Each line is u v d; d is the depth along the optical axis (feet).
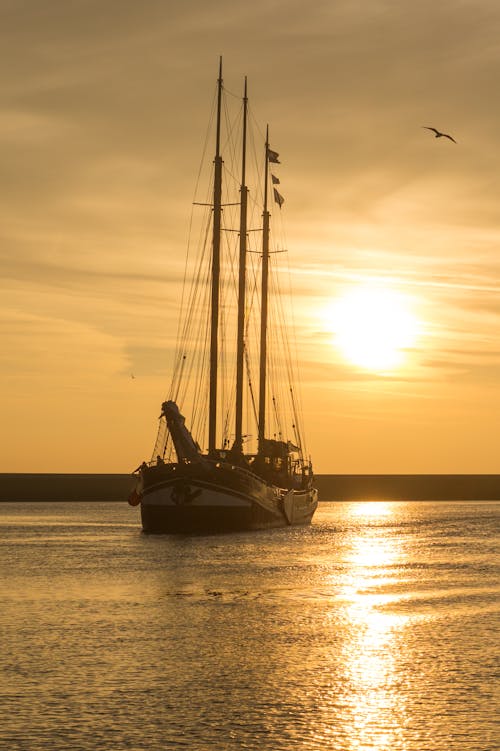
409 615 255.91
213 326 553.23
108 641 217.36
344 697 169.78
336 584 324.39
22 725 153.69
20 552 438.81
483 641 218.18
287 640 219.82
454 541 554.05
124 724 154.40
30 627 235.20
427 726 153.69
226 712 160.76
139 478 499.92
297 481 645.51
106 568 365.20
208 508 486.38
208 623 242.17
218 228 557.33
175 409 479.41
